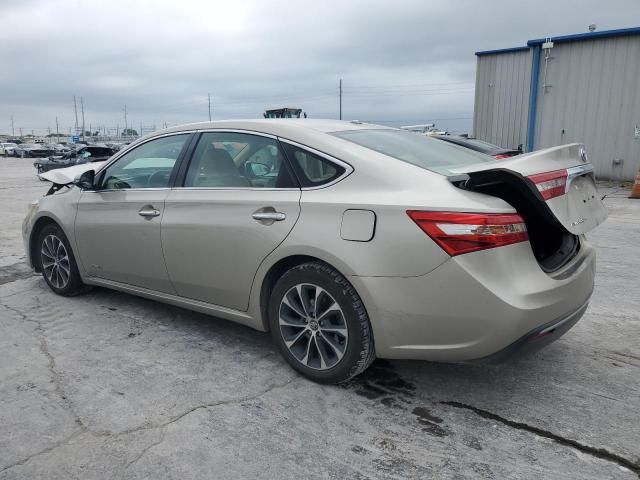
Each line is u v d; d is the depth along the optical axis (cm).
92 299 470
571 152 309
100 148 2505
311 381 316
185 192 362
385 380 318
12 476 232
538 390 304
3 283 527
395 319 272
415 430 266
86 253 437
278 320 321
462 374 325
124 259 404
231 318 350
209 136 366
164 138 395
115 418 277
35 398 297
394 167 288
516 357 266
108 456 246
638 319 412
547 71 1523
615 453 245
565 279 278
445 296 258
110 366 338
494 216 253
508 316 250
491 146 1070
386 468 237
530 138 1577
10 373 328
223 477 232
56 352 360
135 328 402
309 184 306
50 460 243
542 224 290
